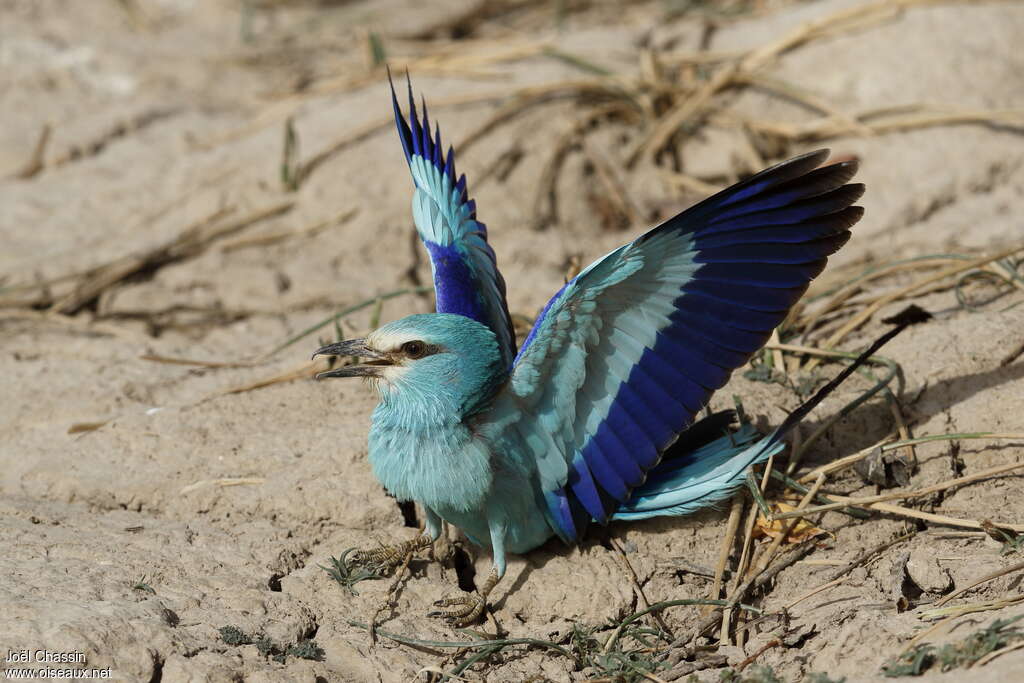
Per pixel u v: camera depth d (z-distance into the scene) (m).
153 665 7.72
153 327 13.52
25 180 16.14
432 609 8.91
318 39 20.27
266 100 18.02
